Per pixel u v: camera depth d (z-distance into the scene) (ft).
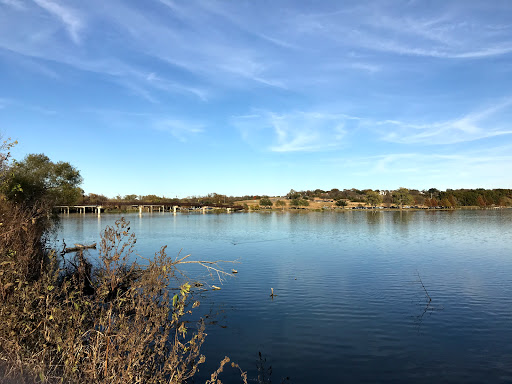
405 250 135.74
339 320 54.39
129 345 23.58
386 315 57.06
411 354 42.39
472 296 68.28
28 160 106.01
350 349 43.73
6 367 23.11
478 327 51.55
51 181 106.42
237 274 90.33
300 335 48.03
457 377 36.81
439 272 92.32
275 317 55.57
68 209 453.17
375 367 39.01
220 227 273.13
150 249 138.82
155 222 342.44
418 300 65.77
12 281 29.14
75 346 23.85
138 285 33.40
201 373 36.47
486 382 35.76
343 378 36.47
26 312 26.03
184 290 27.17
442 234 201.67
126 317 27.76
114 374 22.58
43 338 26.21
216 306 61.05
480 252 128.77
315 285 77.77
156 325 25.46
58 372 23.94
